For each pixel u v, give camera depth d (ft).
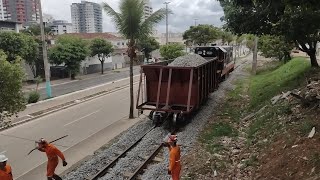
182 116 50.06
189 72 50.29
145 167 36.24
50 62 154.10
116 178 32.96
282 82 70.44
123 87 110.63
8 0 281.54
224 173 32.24
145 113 67.21
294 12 47.91
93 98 90.12
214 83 73.10
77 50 156.35
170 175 32.68
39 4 84.43
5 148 47.47
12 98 35.50
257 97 67.05
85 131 55.06
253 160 32.99
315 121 33.96
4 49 124.36
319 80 52.19
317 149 27.27
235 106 65.16
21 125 60.95
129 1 59.06
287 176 26.20
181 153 39.14
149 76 53.88
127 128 55.26
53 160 32.45
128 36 62.18
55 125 60.18
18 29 171.94
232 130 47.06
